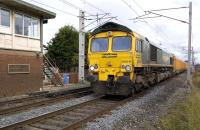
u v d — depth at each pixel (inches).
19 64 721.6
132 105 527.8
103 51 637.9
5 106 525.3
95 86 637.3
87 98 628.7
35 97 637.9
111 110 477.4
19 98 626.8
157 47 934.4
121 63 613.9
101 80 629.9
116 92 612.7
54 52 1627.7
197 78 1438.2
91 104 543.2
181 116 426.3
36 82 788.6
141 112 466.3
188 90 796.0
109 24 635.5
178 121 391.2
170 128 364.2
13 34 706.2
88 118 391.2
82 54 1116.5
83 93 714.8
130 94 631.8
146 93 723.4
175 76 1749.5
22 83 732.0
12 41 704.4
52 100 573.9
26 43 756.6
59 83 977.5
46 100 566.9
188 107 460.4
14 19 710.5
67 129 336.8
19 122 353.1
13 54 702.5
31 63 768.9
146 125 381.7
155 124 388.2
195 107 449.1
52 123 381.4
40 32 818.2
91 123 381.4
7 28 689.6
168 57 1296.8
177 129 366.0
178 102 578.2
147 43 753.0
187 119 403.5
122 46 619.5
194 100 529.0
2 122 383.6
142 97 644.7
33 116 427.5
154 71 911.0
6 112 449.1
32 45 783.1
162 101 597.9
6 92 677.9
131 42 612.4
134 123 391.9
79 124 362.6
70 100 598.5
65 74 1124.5
